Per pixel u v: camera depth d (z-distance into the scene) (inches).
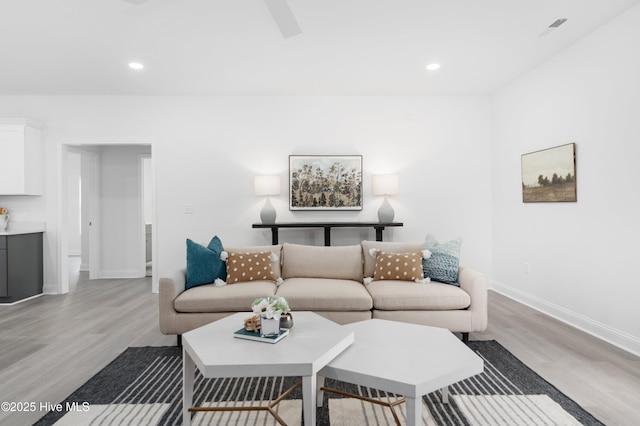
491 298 165.6
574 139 126.9
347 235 185.0
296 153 183.6
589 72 119.7
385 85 169.3
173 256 181.5
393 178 172.6
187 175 181.6
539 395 80.2
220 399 79.7
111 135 179.9
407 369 62.9
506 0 100.3
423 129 184.5
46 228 179.8
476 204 184.7
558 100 134.7
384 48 130.0
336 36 120.8
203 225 182.1
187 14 107.0
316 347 68.7
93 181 221.3
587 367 94.0
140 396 81.1
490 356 101.1
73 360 100.3
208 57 136.9
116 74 153.1
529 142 152.6
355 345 75.0
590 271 120.0
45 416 72.7
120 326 129.6
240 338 73.5
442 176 184.5
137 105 180.5
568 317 129.7
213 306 108.3
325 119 183.8
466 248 184.5
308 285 118.3
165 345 111.7
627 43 105.7
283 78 159.3
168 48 129.1
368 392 84.0
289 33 90.7
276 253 136.4
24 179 168.4
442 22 112.0
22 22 110.5
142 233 226.5
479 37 122.0
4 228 173.6
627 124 106.0
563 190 131.7
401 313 109.9
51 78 157.2
